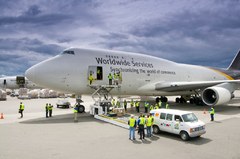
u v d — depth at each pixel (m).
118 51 21.41
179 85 21.58
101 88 18.75
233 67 36.56
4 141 9.99
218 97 19.14
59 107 26.47
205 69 30.88
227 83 21.31
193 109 22.41
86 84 18.09
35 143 9.67
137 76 21.39
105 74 19.02
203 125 10.52
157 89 23.03
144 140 10.31
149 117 11.17
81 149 8.80
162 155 8.09
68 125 13.95
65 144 9.52
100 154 8.18
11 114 19.67
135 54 22.75
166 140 10.33
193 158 7.75
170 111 11.35
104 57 19.61
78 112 19.95
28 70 16.94
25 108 25.06
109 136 11.00
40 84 16.77
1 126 13.62
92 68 18.38
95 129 12.70
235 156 7.95
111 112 16.41
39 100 40.22
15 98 47.50
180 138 10.70
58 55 17.94
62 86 17.20
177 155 8.09
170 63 26.06
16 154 8.16
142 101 31.56
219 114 18.75
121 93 20.92
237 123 14.48
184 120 10.38
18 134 11.41
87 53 18.81
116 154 8.19
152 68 23.16
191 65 30.06
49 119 16.44
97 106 17.02
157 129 11.65
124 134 11.46
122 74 20.17
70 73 17.31
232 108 23.50
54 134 11.42
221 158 7.74
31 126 13.62
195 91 25.69
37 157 7.82
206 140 10.26
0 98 40.16
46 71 16.56
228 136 10.97
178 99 30.20
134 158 7.75
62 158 7.72
